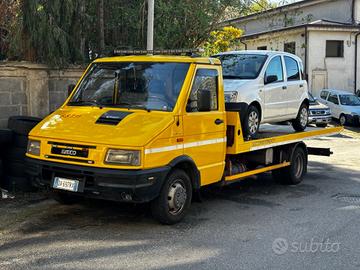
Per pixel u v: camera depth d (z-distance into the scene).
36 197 8.38
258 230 7.04
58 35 9.95
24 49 9.98
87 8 11.69
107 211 7.73
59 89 10.68
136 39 13.08
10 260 5.62
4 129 8.32
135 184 6.27
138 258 5.78
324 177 11.63
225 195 9.38
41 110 10.26
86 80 7.84
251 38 33.59
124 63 7.70
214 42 16.06
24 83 9.89
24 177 8.44
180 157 6.91
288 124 11.89
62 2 10.16
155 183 6.50
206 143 7.50
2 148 8.39
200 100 7.10
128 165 6.29
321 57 30.42
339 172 12.38
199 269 5.48
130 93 7.33
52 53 9.98
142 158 6.30
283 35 31.72
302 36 30.42
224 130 7.96
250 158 9.55
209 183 7.74
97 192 6.41
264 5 16.38
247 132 8.89
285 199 9.13
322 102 27.23
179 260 5.75
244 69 9.88
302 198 9.23
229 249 6.18
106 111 7.13
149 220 7.33
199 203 8.62
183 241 6.45
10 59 10.32
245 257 5.91
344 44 30.88
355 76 31.30
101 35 11.92
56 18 10.13
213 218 7.62
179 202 7.09
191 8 13.57
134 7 12.91
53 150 6.72
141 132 6.47
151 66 7.46
